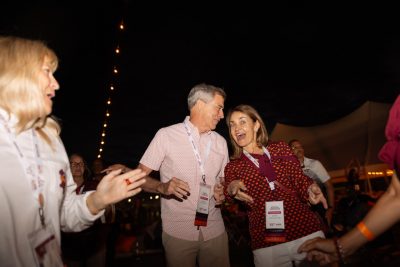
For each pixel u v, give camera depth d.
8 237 1.11
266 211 2.51
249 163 2.73
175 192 2.60
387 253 5.36
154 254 8.81
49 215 1.31
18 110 1.25
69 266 3.74
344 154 9.66
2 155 1.16
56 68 1.44
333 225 5.52
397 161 1.18
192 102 3.09
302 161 4.54
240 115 2.83
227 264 3.04
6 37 1.32
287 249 2.46
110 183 1.48
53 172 1.38
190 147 3.03
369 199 5.37
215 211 3.04
